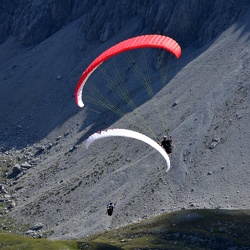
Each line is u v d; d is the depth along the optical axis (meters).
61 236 125.25
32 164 171.00
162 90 166.25
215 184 119.69
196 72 163.00
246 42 161.50
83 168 150.50
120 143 151.25
